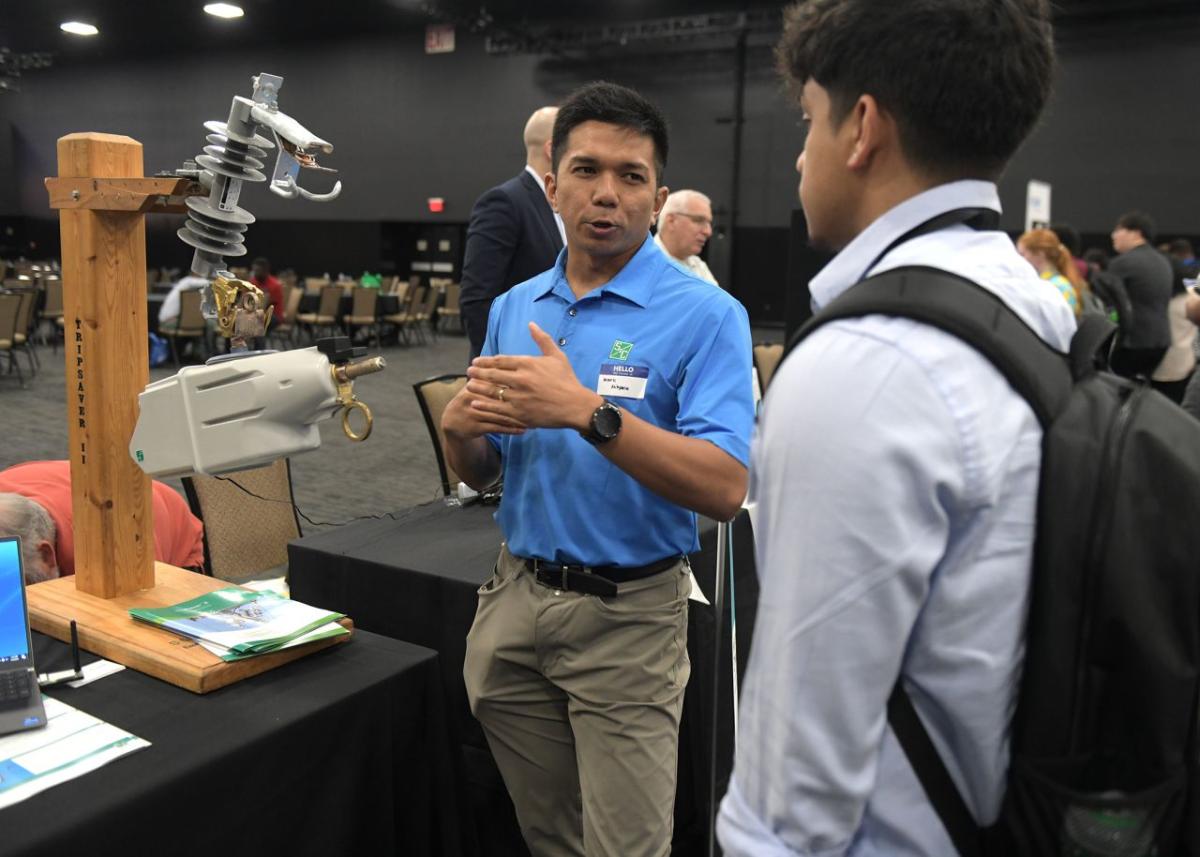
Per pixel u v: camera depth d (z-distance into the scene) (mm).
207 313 1186
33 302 7867
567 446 1224
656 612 1233
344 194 13742
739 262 11234
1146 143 9203
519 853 1815
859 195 640
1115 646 544
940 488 537
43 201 15906
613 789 1205
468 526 2059
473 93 12656
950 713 576
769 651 585
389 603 1789
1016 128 595
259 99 1118
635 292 1235
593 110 1204
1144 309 4680
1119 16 9148
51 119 15500
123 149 1263
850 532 537
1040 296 612
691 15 11172
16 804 892
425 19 12156
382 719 1202
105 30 12750
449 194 13008
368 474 5074
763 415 613
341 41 13375
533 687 1311
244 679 1181
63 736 1017
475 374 1062
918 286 573
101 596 1354
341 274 13805
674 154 11438
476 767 2002
